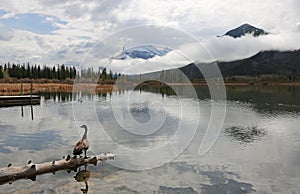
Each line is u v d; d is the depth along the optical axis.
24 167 12.12
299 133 21.75
